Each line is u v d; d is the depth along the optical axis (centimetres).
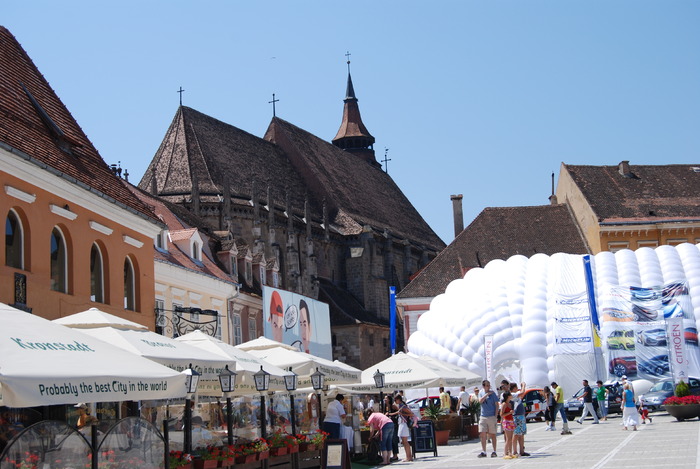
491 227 10294
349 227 12194
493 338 7150
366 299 11912
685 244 7412
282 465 3103
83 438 1916
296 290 10481
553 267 7438
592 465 2969
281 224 10769
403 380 4672
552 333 7062
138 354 2255
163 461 2284
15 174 3006
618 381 6719
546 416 5575
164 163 10331
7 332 1739
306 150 13012
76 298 3406
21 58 3919
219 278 6266
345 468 3281
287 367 3625
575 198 10294
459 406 5397
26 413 2552
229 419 2808
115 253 3803
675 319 6588
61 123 3800
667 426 4775
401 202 15475
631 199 10100
